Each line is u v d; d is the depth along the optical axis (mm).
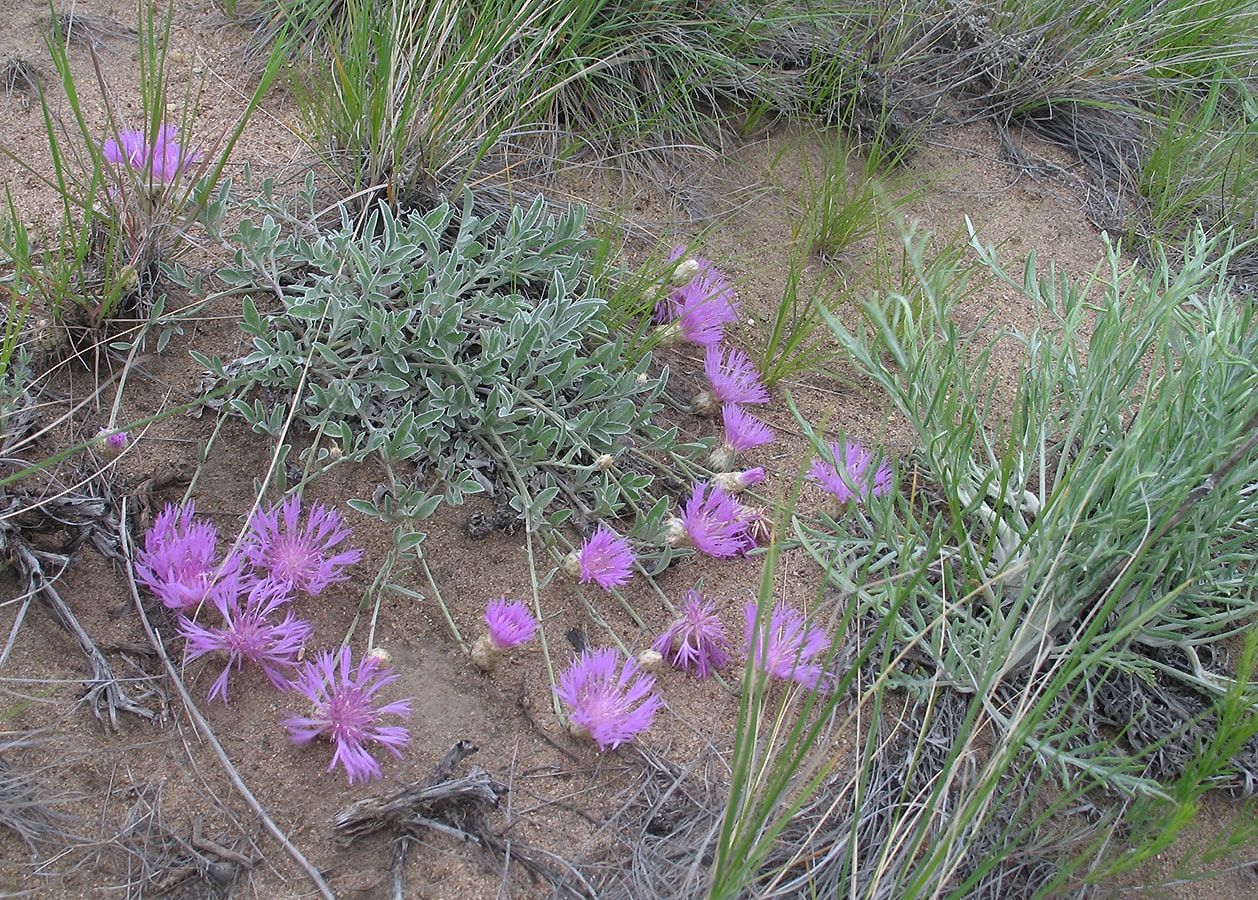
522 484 709
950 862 638
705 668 684
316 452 713
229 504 695
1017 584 697
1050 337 736
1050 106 972
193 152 756
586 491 735
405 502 691
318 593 676
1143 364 838
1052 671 656
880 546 721
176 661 649
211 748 632
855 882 611
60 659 644
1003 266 895
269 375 711
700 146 878
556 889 618
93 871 602
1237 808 681
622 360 755
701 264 802
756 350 814
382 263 734
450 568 701
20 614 643
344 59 845
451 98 783
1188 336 750
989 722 684
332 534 691
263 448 713
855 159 926
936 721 680
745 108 916
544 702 667
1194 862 660
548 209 832
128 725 632
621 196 861
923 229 898
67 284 695
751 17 910
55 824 607
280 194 794
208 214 725
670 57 892
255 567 680
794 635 676
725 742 667
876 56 949
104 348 715
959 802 646
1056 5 986
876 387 811
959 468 685
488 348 725
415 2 827
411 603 686
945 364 751
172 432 706
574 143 855
